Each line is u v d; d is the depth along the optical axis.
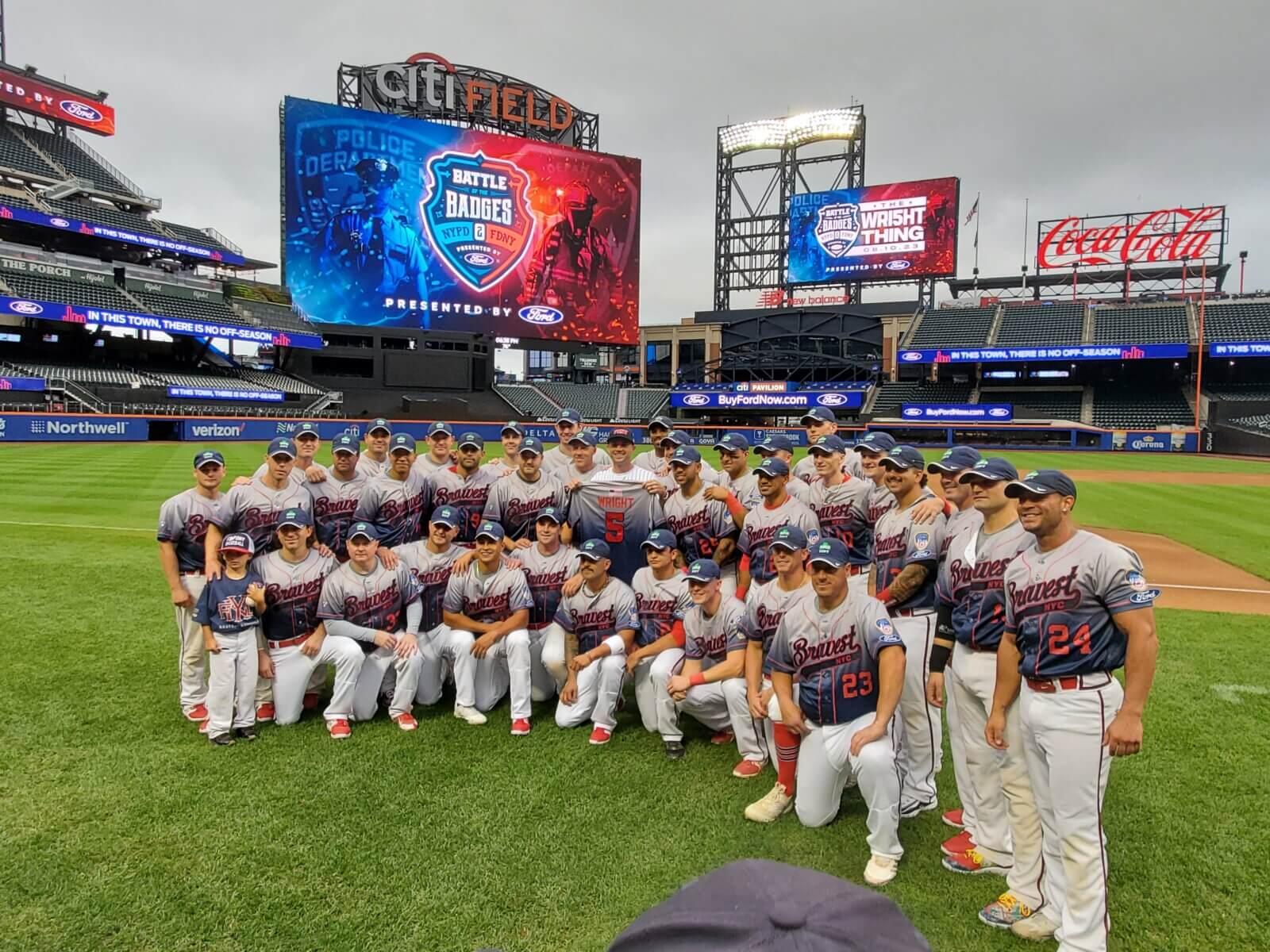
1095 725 3.12
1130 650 3.05
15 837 3.96
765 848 4.00
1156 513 16.61
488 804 4.38
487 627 5.68
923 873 3.85
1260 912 3.48
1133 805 4.37
